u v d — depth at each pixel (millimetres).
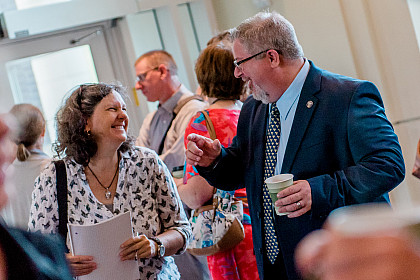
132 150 2654
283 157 2322
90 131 2543
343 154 2188
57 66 5609
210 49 2928
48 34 5562
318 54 4453
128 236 2410
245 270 2842
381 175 2053
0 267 1124
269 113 2410
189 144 2395
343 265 498
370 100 2205
